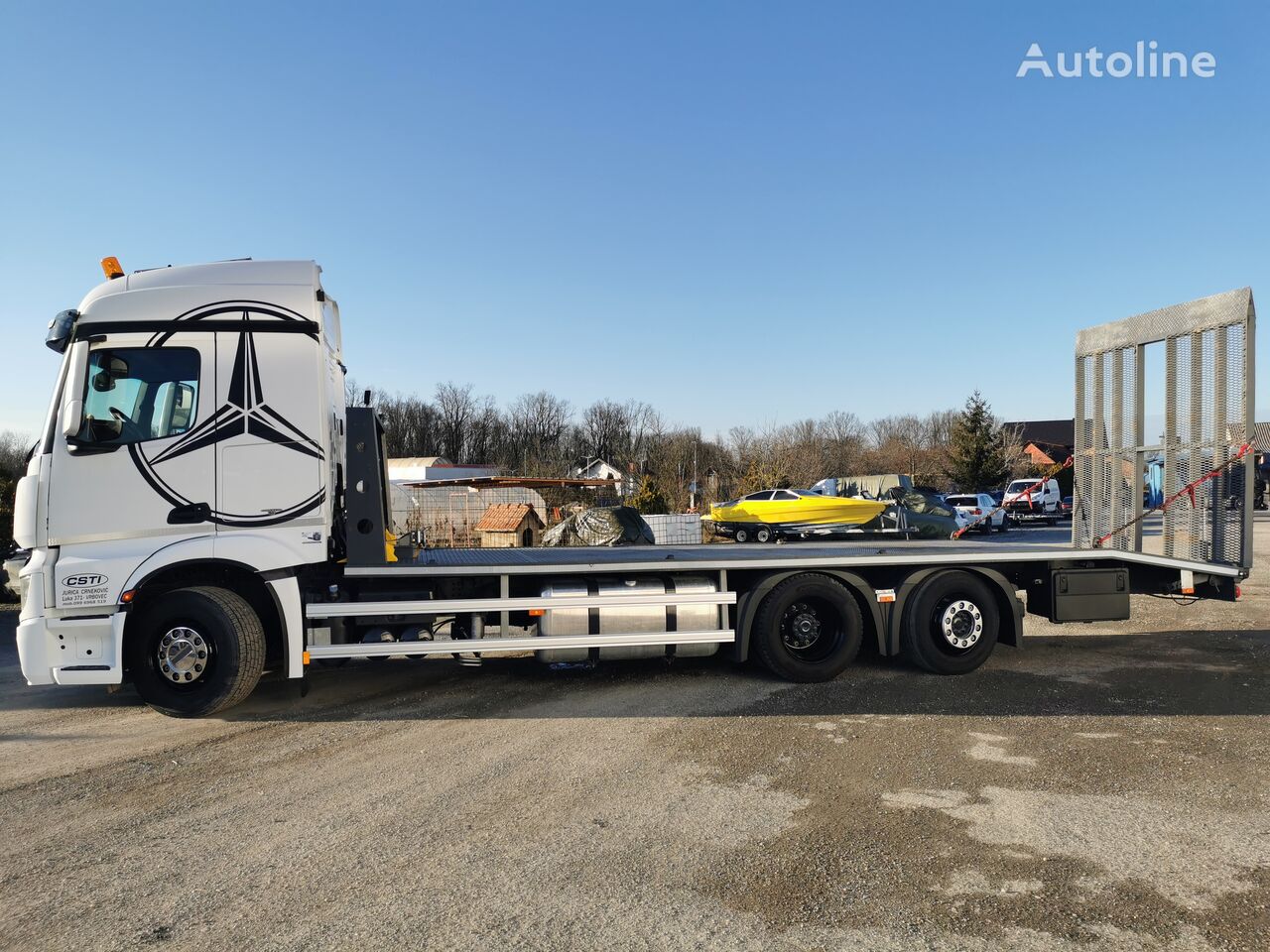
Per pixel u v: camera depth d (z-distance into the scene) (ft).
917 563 24.38
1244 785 15.67
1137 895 11.50
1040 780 15.98
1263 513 133.18
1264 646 29.94
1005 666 26.43
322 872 12.38
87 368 19.83
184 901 11.52
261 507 20.33
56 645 19.65
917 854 12.85
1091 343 28.07
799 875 12.18
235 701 20.21
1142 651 29.12
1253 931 10.57
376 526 21.57
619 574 23.86
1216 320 23.29
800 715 20.74
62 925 10.91
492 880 12.09
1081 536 28.32
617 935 10.55
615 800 15.14
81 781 16.39
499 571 22.02
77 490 19.67
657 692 23.15
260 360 20.48
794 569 24.12
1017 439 175.63
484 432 298.35
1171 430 24.86
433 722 20.36
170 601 19.92
